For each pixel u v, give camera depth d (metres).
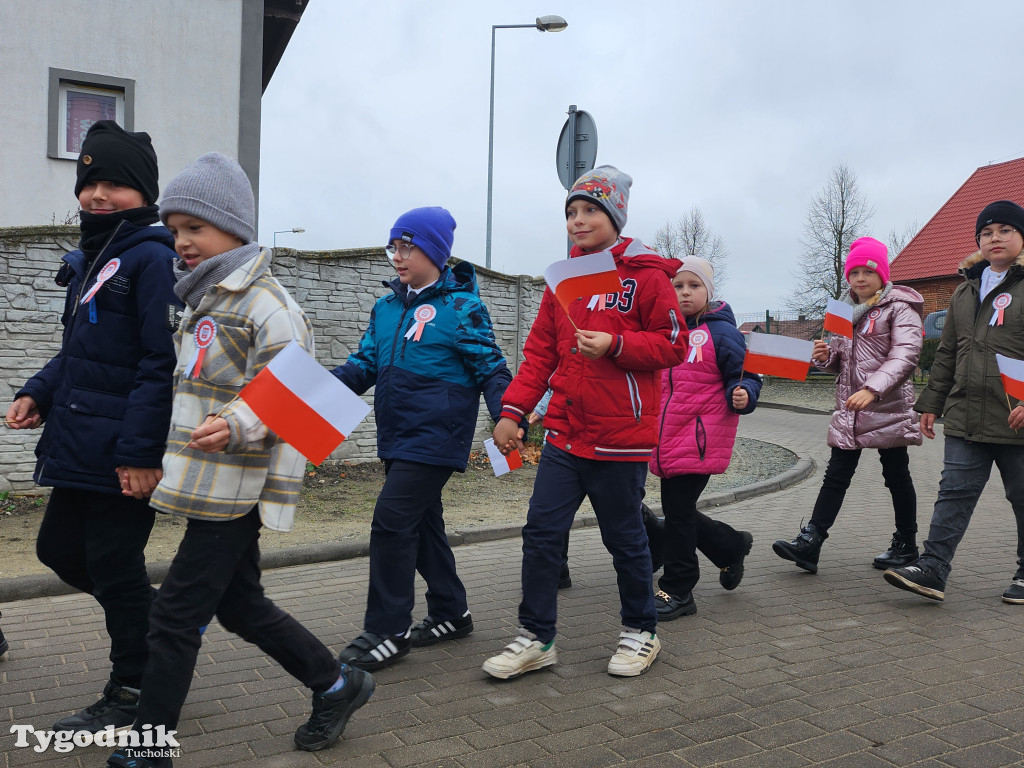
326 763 2.76
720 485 9.01
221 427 2.33
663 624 4.28
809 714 3.15
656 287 3.48
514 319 10.20
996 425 4.49
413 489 3.67
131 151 2.92
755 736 2.96
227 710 3.20
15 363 7.10
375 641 3.66
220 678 3.54
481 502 7.67
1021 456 4.52
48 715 3.17
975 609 4.54
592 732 3.00
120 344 2.78
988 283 4.69
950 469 4.63
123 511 2.82
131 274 2.79
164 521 6.43
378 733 2.99
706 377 4.33
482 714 3.16
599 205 3.56
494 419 3.67
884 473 5.44
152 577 5.16
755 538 6.49
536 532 3.56
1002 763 2.75
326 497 7.70
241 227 2.67
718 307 4.53
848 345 5.29
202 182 2.61
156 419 2.63
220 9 11.25
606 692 3.38
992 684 3.45
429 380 3.70
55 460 2.77
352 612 4.55
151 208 2.93
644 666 3.57
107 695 3.02
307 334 2.64
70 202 10.61
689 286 4.41
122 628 2.94
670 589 4.40
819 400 20.92
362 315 8.97
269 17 12.41
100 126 2.96
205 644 3.95
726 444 4.35
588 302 3.57
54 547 2.92
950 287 33.56
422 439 3.66
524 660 3.52
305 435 2.36
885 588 5.00
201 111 11.18
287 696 3.35
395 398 3.71
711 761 2.77
